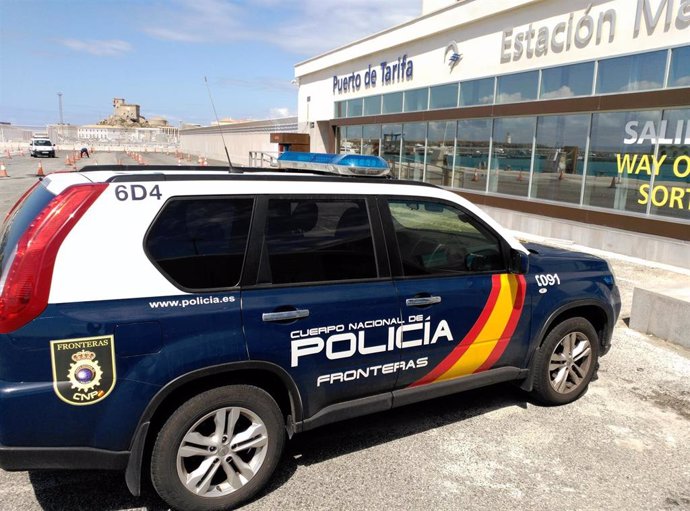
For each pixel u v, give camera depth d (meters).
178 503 2.79
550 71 12.16
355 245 3.27
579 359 4.35
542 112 12.31
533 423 4.00
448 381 3.69
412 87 17.86
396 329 3.34
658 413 4.24
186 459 2.89
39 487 3.11
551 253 4.48
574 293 4.16
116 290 2.56
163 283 2.67
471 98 14.95
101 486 3.13
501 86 13.79
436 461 3.46
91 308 2.51
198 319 2.72
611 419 4.11
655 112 9.84
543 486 3.23
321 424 3.21
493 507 3.02
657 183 9.88
